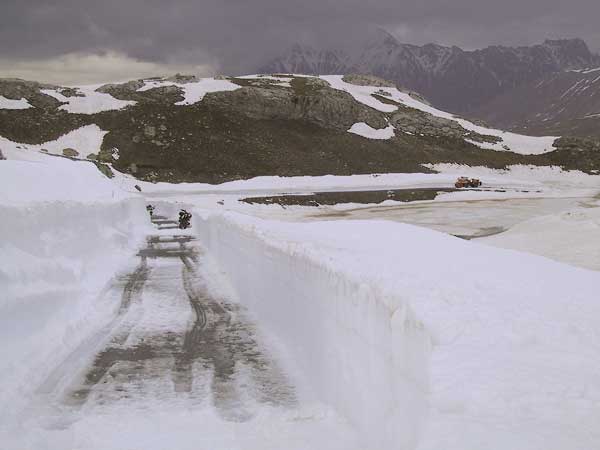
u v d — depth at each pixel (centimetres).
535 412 287
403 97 14550
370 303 500
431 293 487
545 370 338
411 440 375
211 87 11825
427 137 11975
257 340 906
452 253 870
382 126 11669
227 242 1575
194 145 9525
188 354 838
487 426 275
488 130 13125
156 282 1478
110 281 1465
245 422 582
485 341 385
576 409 286
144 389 688
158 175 8356
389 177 8781
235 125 10494
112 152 8875
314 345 702
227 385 701
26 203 1158
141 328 997
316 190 7562
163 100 10938
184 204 4534
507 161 11031
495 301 495
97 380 721
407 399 397
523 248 1853
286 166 9238
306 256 764
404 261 731
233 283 1412
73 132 9412
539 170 10656
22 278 891
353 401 543
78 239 1410
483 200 6344
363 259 707
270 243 988
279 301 921
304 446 514
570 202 5841
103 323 1025
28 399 649
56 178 1975
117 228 2230
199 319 1064
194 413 607
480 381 323
